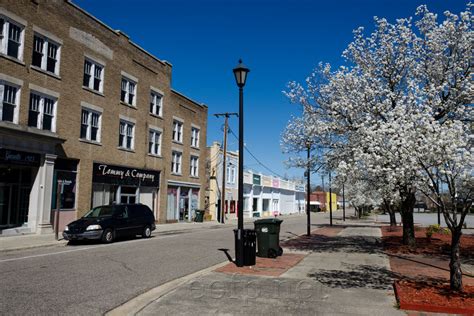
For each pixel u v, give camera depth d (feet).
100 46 79.41
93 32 77.56
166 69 103.19
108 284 29.53
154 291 27.94
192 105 117.29
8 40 60.29
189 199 115.34
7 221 63.10
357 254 48.21
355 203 174.81
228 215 148.25
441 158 26.53
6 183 63.21
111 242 58.59
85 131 75.97
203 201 122.52
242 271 34.96
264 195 195.93
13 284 28.40
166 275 33.60
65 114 70.28
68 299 24.91
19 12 61.67
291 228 103.35
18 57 61.98
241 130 39.45
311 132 54.95
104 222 57.57
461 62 44.68
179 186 109.19
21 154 59.88
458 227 27.32
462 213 27.20
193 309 23.06
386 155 29.76
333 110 51.47
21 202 64.59
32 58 64.39
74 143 72.23
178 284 29.66
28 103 62.95
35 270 34.06
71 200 71.87
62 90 69.77
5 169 63.10
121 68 85.76
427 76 47.73
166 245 55.98
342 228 104.94
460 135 26.78
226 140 122.93
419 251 50.93
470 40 43.83
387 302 24.89
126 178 86.17
